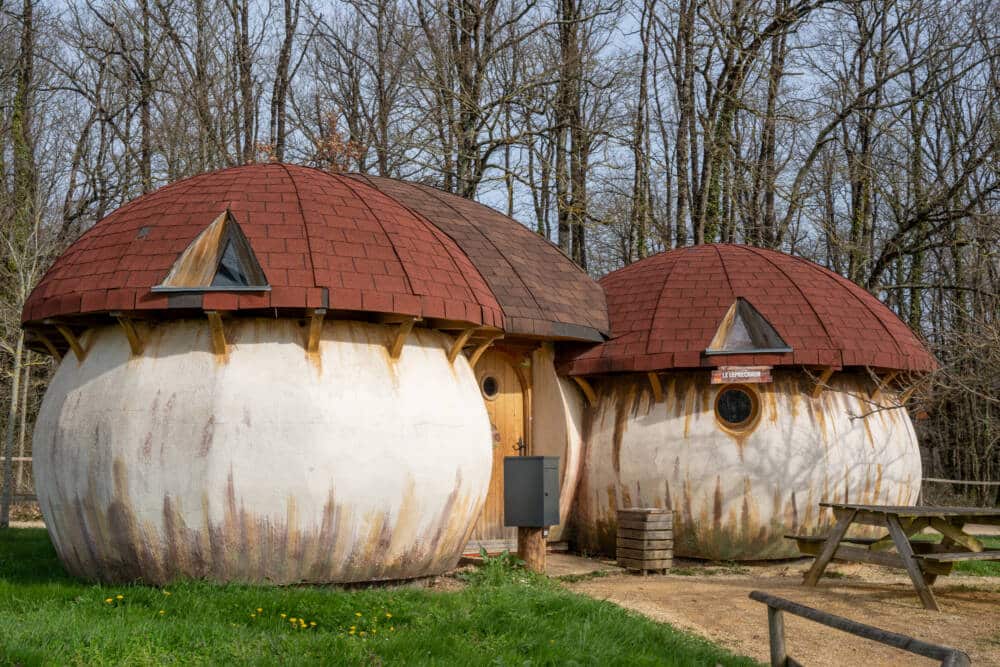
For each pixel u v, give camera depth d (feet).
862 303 47.85
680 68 97.55
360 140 99.55
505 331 40.83
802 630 30.89
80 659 21.76
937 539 56.80
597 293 49.60
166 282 30.89
